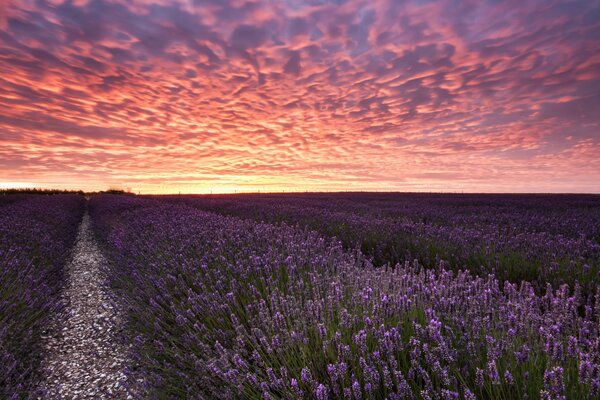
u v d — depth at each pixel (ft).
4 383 9.19
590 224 27.58
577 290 9.75
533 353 6.71
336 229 28.27
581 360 5.58
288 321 9.04
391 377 6.58
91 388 9.54
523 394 5.65
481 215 39.96
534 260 17.15
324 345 7.40
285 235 20.75
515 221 33.32
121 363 10.77
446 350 6.42
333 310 9.89
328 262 14.58
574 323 8.02
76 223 48.83
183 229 23.45
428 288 10.21
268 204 60.18
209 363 8.03
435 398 5.85
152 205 56.18
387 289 10.76
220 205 60.44
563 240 19.44
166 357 10.09
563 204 54.44
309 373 6.46
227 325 10.27
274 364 7.97
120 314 13.85
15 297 12.80
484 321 7.84
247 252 16.55
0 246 19.79
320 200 73.20
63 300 16.35
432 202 63.93
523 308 8.49
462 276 11.37
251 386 7.38
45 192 133.59
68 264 24.61
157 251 19.13
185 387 8.45
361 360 6.38
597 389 5.15
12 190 121.90
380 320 8.42
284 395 6.74
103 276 19.85
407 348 7.32
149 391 8.50
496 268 16.61
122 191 160.66
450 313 8.80
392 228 27.27
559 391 5.16
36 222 32.40
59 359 11.15
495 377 5.59
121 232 28.40
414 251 21.12
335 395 6.52
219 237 19.69
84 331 13.19
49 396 9.21
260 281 13.15
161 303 12.96
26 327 11.78
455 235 23.04
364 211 47.26
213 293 12.05
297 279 13.17
